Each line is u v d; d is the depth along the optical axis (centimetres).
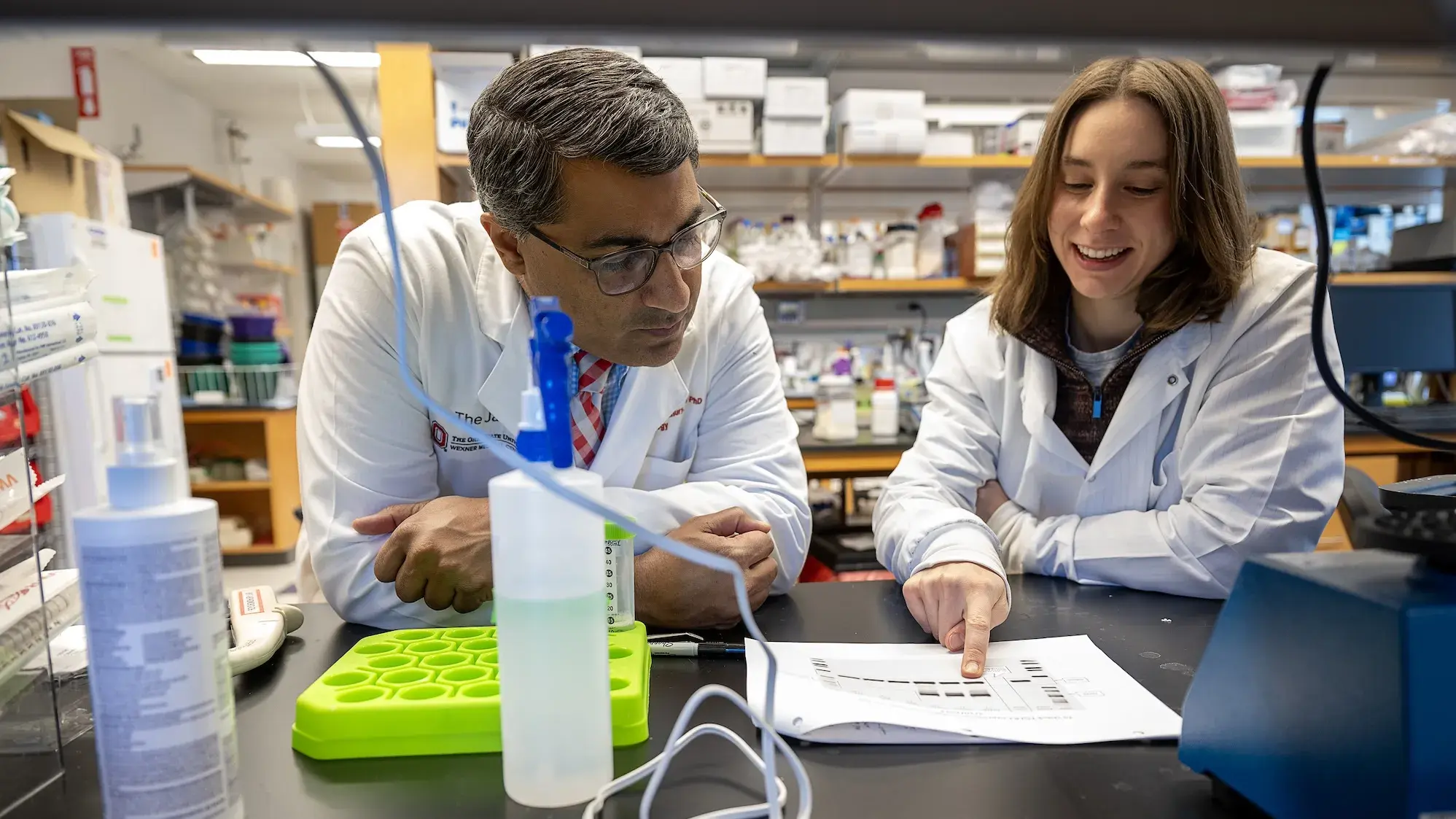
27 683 54
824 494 287
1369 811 40
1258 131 278
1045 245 123
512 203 81
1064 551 109
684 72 265
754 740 59
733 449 114
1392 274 286
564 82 78
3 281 56
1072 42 37
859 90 291
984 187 290
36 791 54
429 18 34
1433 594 41
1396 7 37
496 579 50
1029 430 125
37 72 379
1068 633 84
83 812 52
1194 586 100
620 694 59
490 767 56
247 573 382
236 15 33
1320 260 45
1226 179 109
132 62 443
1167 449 119
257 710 67
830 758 57
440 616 90
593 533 49
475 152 84
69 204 254
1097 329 130
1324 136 279
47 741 56
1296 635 44
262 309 530
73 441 237
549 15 35
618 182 77
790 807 50
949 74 325
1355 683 41
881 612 92
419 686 61
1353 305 284
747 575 88
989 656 76
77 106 251
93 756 59
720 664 75
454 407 108
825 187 324
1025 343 128
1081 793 52
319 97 511
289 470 406
